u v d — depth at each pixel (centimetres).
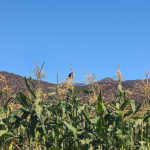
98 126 441
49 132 515
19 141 493
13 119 491
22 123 487
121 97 486
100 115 438
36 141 452
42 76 469
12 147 480
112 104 473
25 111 484
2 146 453
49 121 485
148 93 491
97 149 455
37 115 453
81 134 472
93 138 460
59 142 460
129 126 494
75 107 485
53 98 496
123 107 462
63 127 475
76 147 465
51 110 478
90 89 504
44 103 503
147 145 471
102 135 450
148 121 494
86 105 492
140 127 506
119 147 463
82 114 507
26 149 474
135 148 484
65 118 476
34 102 473
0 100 498
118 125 469
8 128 487
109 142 459
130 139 480
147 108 499
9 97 504
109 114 472
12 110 550
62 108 472
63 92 484
